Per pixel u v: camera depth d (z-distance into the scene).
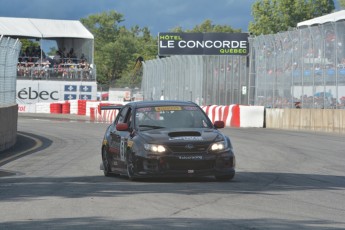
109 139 34.47
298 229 18.94
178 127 31.75
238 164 40.91
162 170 29.27
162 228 19.05
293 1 165.12
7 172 37.81
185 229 18.89
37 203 24.41
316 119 77.12
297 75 81.94
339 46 74.19
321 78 77.19
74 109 134.25
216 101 103.75
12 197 26.20
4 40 60.12
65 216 21.47
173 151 29.34
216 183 30.42
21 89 144.12
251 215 21.45
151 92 128.00
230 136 66.25
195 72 105.75
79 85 147.88
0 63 59.31
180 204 23.73
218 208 22.86
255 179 32.56
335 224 19.92
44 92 145.62
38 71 146.00
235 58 103.00
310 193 27.27
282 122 83.56
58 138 66.00
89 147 54.84
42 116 124.44
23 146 57.66
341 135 68.06
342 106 73.88
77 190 28.09
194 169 29.36
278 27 167.25
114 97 154.12
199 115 32.78
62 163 42.47
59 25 158.75
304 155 47.19
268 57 89.50
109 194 26.58
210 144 29.73
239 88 102.50
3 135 53.94
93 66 151.75
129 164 30.73
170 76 116.75
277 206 23.47
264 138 63.53
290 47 83.44
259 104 92.31
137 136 30.73
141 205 23.55
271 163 41.66
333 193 27.39
